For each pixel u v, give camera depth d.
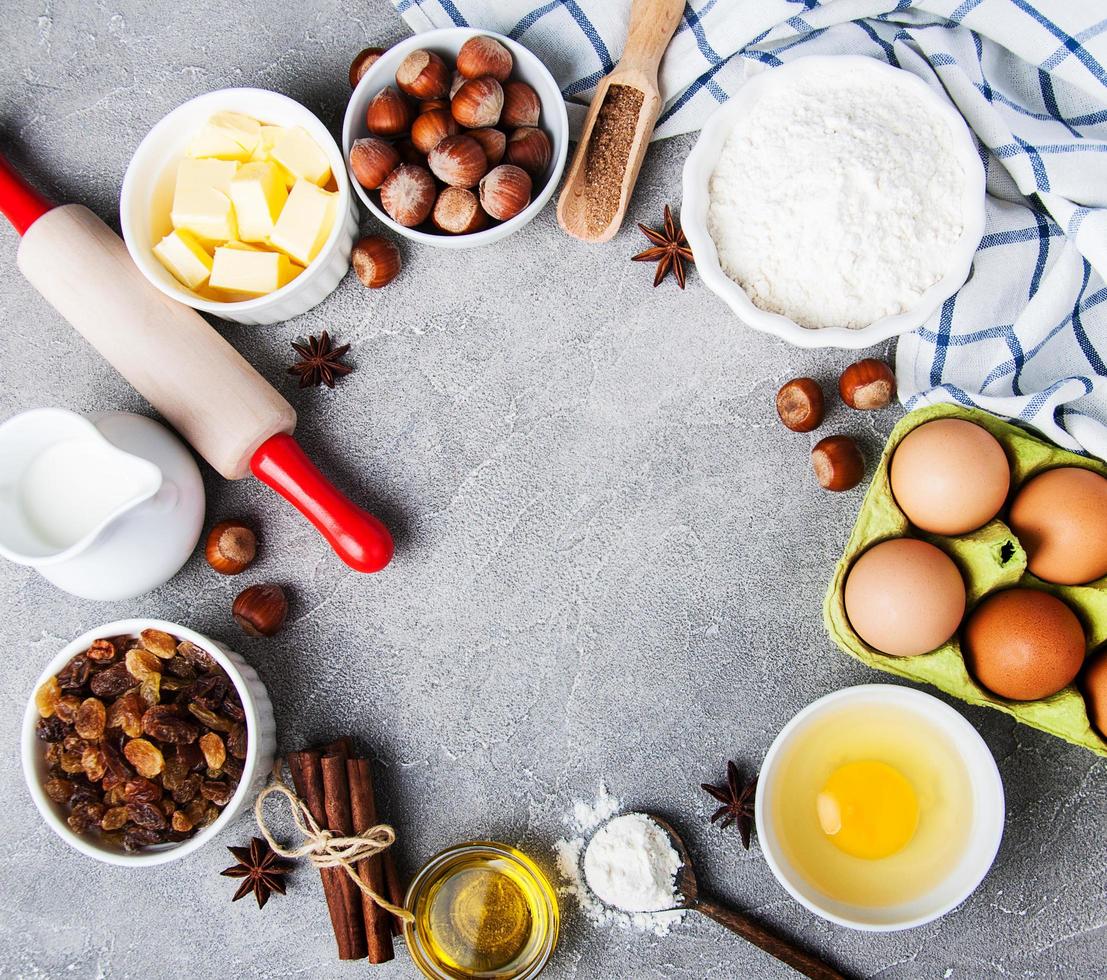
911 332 0.55
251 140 0.53
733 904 0.56
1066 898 0.55
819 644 0.56
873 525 0.51
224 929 0.57
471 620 0.57
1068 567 0.49
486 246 0.56
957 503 0.49
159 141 0.53
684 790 0.56
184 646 0.54
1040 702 0.50
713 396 0.56
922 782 0.53
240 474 0.54
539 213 0.56
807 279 0.52
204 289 0.54
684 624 0.56
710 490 0.56
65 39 0.57
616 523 0.56
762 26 0.53
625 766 0.56
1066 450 0.52
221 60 0.57
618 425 0.56
